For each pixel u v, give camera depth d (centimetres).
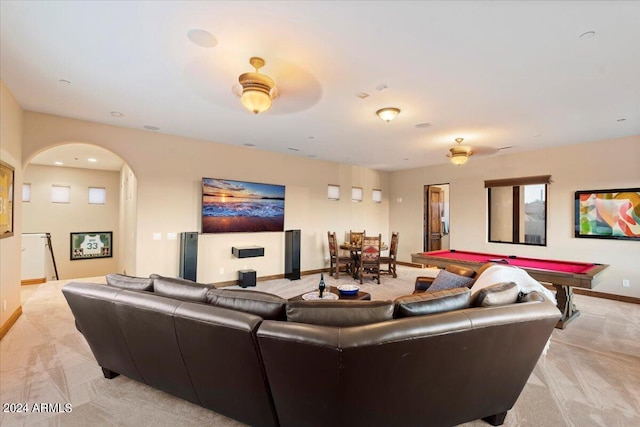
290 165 658
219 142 553
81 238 845
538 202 596
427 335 152
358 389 148
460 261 454
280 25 215
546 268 383
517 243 614
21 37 232
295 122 431
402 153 628
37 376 251
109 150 455
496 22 209
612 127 441
